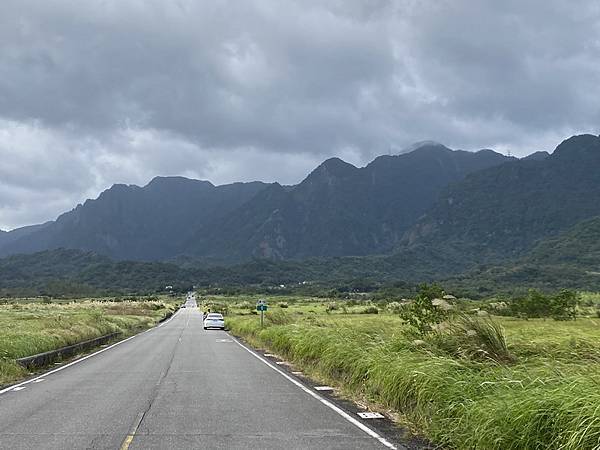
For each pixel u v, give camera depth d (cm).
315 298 14175
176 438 805
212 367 1850
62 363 2023
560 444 593
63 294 16500
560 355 1084
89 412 1021
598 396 609
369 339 1483
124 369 1798
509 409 673
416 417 884
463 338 1155
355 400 1145
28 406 1090
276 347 2406
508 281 13762
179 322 6812
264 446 755
